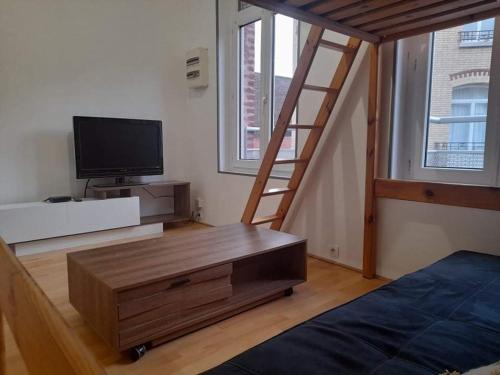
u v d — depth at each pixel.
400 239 2.47
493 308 1.26
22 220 3.11
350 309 1.24
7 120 3.40
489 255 1.92
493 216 2.04
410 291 1.41
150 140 4.05
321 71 2.93
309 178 3.07
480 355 0.96
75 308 1.94
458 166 2.30
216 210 4.24
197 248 2.12
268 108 3.61
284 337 1.06
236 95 3.99
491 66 2.09
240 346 1.76
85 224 3.44
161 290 1.69
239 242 2.24
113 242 3.61
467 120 2.24
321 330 1.09
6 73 3.36
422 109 2.41
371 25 2.09
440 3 1.76
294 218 3.23
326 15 1.93
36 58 3.50
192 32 4.38
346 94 2.74
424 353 0.96
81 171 3.59
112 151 3.78
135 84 4.14
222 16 4.01
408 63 2.45
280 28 3.44
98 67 3.88
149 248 2.12
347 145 2.77
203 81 4.18
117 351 1.64
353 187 2.76
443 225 2.25
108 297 1.58
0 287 0.68
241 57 3.93
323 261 3.00
